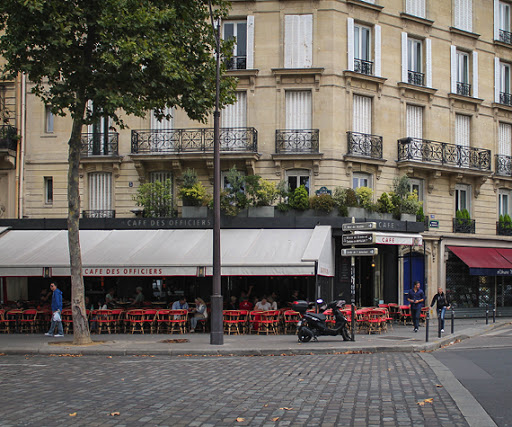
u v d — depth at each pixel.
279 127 24.31
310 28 24.62
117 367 12.07
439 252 27.23
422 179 27.03
